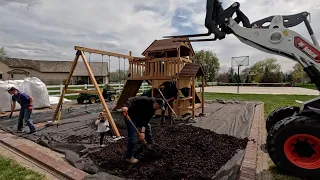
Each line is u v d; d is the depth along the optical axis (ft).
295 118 9.51
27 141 14.56
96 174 9.00
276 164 9.74
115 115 24.53
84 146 12.78
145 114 11.41
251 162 10.38
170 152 11.35
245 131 16.84
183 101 23.95
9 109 25.17
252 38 10.52
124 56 22.75
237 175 9.07
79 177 8.97
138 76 25.30
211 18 10.78
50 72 137.80
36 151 12.07
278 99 43.39
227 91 73.20
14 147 12.87
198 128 16.71
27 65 134.92
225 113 25.82
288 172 9.43
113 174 9.18
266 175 9.41
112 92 39.88
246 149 12.39
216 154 11.28
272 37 10.16
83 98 34.96
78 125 18.95
